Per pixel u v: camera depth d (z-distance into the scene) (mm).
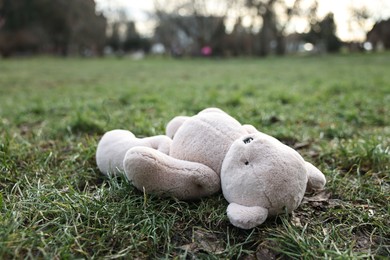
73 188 606
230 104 1485
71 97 1886
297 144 888
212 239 470
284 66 4684
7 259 407
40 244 429
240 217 436
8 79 3086
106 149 624
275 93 1754
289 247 443
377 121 1143
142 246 445
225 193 483
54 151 800
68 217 487
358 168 670
